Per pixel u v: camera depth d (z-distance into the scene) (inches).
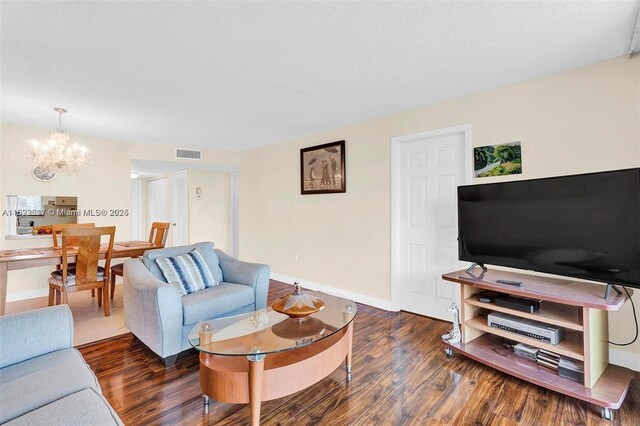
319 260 167.2
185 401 71.9
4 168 146.6
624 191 66.2
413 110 127.1
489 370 85.2
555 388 71.0
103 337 105.9
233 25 68.4
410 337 107.3
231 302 101.3
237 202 280.1
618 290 74.4
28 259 113.8
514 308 82.0
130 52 80.0
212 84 101.2
